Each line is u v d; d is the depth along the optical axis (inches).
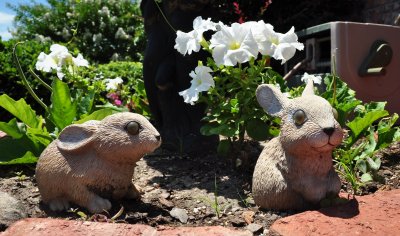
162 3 122.9
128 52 522.6
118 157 75.1
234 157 106.0
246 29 86.5
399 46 160.6
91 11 531.8
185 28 114.8
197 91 93.4
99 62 527.2
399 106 163.5
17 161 101.0
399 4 235.3
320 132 67.6
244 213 76.9
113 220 72.9
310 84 82.1
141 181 100.3
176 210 79.6
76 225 64.8
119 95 174.9
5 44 240.1
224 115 99.3
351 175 91.0
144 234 62.7
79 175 75.4
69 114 108.3
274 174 75.9
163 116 128.2
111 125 75.3
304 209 74.7
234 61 83.8
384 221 65.2
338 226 63.2
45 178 78.6
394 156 113.0
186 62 117.3
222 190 92.8
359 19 275.3
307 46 171.5
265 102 76.7
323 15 285.0
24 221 67.4
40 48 240.2
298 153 71.5
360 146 101.9
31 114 113.9
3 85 219.3
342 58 150.8
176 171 107.3
